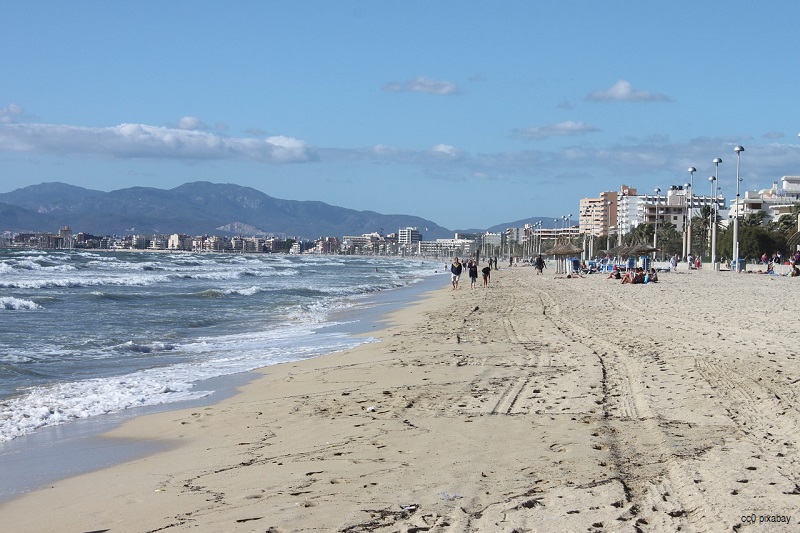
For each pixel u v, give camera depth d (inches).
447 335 796.6
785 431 319.0
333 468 281.7
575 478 256.4
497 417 366.6
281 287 1988.2
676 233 5521.7
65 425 399.5
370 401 431.2
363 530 209.9
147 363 636.7
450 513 221.8
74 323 959.0
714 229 2812.5
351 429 352.8
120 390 500.4
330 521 218.7
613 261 3085.6
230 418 404.5
